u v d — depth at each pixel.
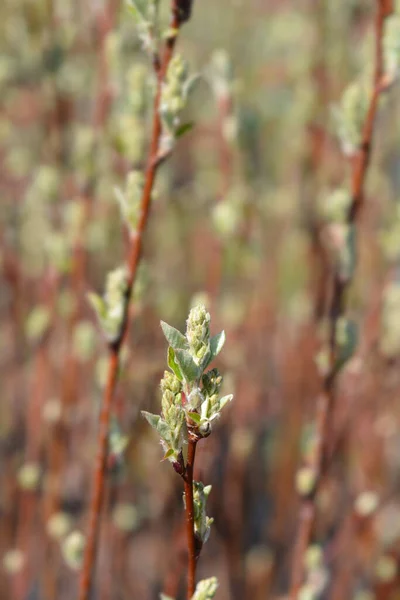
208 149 1.13
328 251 0.87
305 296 1.02
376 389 0.79
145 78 0.53
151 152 0.44
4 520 0.87
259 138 1.01
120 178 0.81
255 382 0.93
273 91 1.08
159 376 0.74
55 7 0.84
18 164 0.92
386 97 0.49
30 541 0.82
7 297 0.98
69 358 0.72
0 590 0.85
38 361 0.76
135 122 0.53
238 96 0.70
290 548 0.92
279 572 0.91
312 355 0.95
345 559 0.81
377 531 0.82
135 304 0.52
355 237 0.50
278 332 1.06
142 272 0.51
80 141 0.71
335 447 0.67
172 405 0.36
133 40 0.76
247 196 0.79
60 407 0.72
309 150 1.02
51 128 0.87
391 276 0.82
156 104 0.44
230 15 1.18
